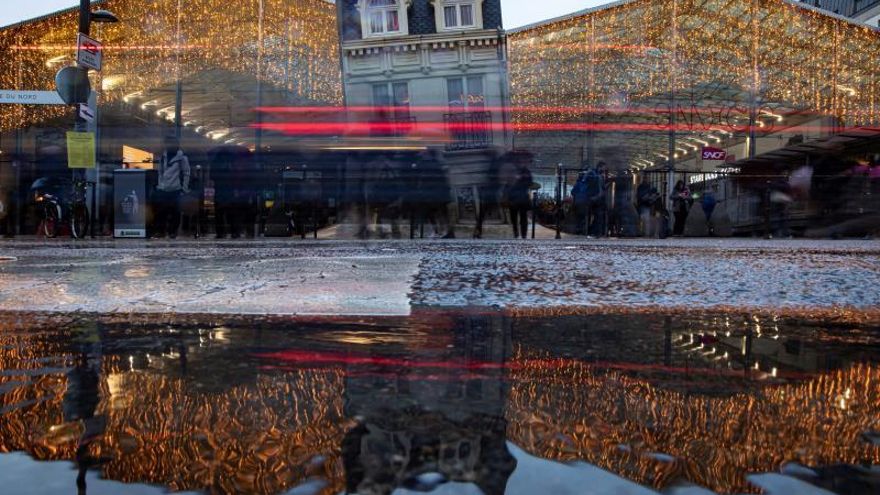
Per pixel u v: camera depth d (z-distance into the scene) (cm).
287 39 2283
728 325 193
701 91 2389
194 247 830
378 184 1338
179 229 1316
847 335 175
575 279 363
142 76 2283
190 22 2244
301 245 903
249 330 177
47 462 70
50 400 99
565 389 109
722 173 1563
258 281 338
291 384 112
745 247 854
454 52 1939
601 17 2222
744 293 289
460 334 172
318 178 1394
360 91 1991
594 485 63
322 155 1403
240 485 62
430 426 85
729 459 72
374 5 1970
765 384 115
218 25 2258
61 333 171
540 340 163
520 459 71
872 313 225
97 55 1221
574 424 87
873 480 66
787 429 86
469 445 77
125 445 76
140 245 915
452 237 1342
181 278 357
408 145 1867
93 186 1390
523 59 2306
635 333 176
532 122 2511
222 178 1272
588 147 2497
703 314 218
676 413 94
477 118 1872
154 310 218
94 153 1223
